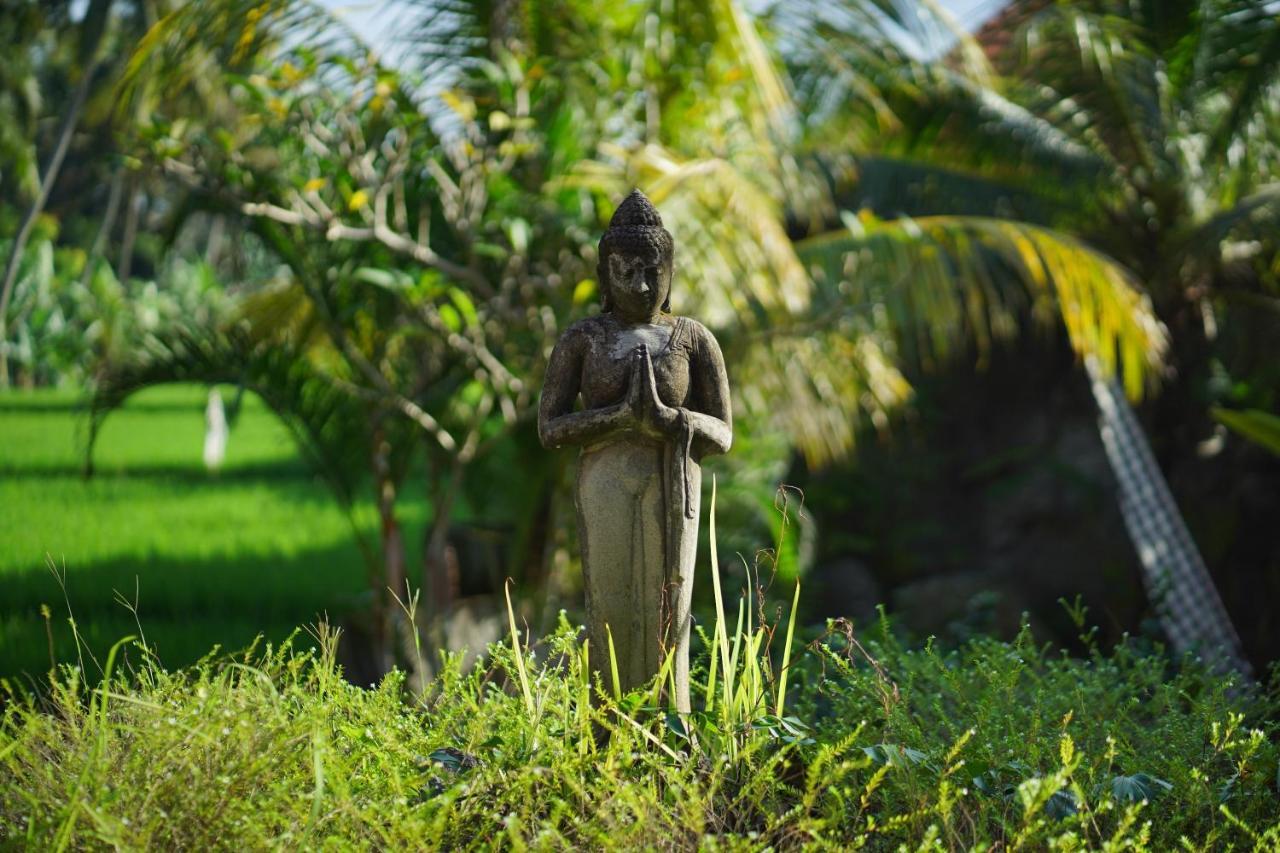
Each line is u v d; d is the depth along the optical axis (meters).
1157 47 8.92
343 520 13.30
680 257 6.59
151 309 23.09
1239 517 10.59
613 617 3.67
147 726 3.09
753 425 7.93
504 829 3.05
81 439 18.53
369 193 7.00
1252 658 10.39
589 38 7.36
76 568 9.44
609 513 3.67
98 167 22.11
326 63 6.86
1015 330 10.60
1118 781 3.28
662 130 7.61
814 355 7.66
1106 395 9.66
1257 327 10.48
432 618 7.68
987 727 3.63
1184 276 9.70
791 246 7.57
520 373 7.44
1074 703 4.07
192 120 7.12
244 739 3.01
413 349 7.89
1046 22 8.98
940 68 8.96
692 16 7.23
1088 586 11.56
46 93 22.19
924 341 11.48
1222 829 3.07
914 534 12.21
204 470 16.64
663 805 3.05
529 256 7.46
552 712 3.51
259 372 7.04
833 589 11.89
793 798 3.43
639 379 3.61
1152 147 9.12
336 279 7.10
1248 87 8.63
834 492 12.27
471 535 9.80
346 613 8.69
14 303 25.03
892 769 3.38
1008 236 7.79
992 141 9.16
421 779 3.07
